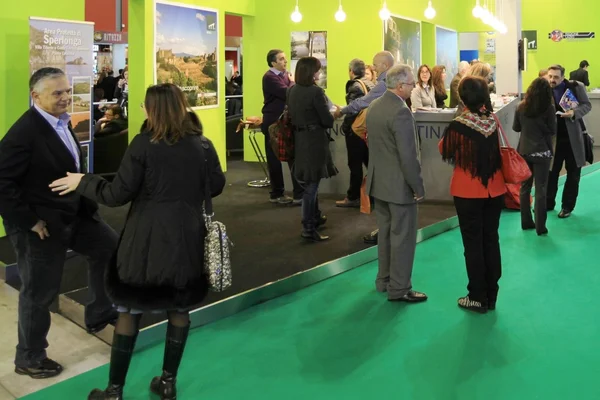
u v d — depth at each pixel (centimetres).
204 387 290
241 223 560
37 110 285
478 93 362
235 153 1088
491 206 371
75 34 534
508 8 963
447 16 1334
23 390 291
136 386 294
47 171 286
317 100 470
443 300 399
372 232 509
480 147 359
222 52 881
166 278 248
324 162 486
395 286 394
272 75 636
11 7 506
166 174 249
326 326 360
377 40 937
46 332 307
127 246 252
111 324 346
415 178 371
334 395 281
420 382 291
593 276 441
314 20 954
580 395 276
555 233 565
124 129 794
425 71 698
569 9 1487
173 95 255
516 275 446
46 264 296
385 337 343
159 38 753
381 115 375
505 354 319
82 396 286
